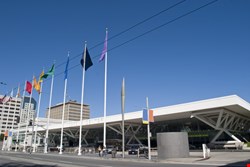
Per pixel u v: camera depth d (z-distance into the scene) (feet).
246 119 192.85
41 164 66.28
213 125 168.35
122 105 103.14
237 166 55.52
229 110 159.33
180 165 62.13
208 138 194.90
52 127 274.36
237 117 176.76
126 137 249.75
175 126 225.35
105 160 90.48
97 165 62.54
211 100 151.23
